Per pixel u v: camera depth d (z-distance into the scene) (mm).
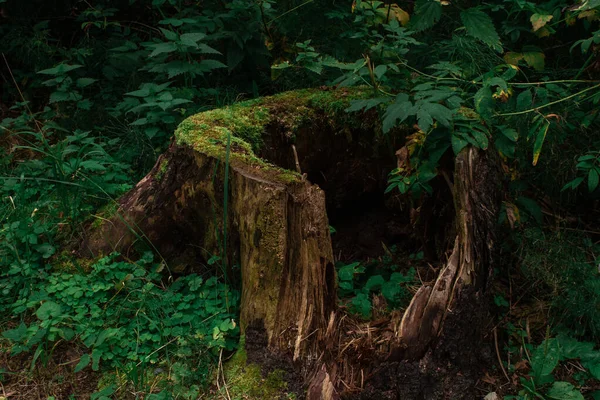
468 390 2752
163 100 3842
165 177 3158
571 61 4340
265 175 2754
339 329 2742
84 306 3059
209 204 3021
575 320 3135
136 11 5176
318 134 3541
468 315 2744
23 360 2893
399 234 3666
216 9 4695
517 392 2844
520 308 3270
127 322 3023
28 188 3705
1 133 4301
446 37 4566
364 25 4000
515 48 4449
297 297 2688
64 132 4336
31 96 4688
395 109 2988
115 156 4023
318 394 2525
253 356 2734
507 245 3404
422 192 3324
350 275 3217
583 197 3928
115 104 4496
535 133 3592
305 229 2689
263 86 4641
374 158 3604
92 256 3289
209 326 2951
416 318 2672
